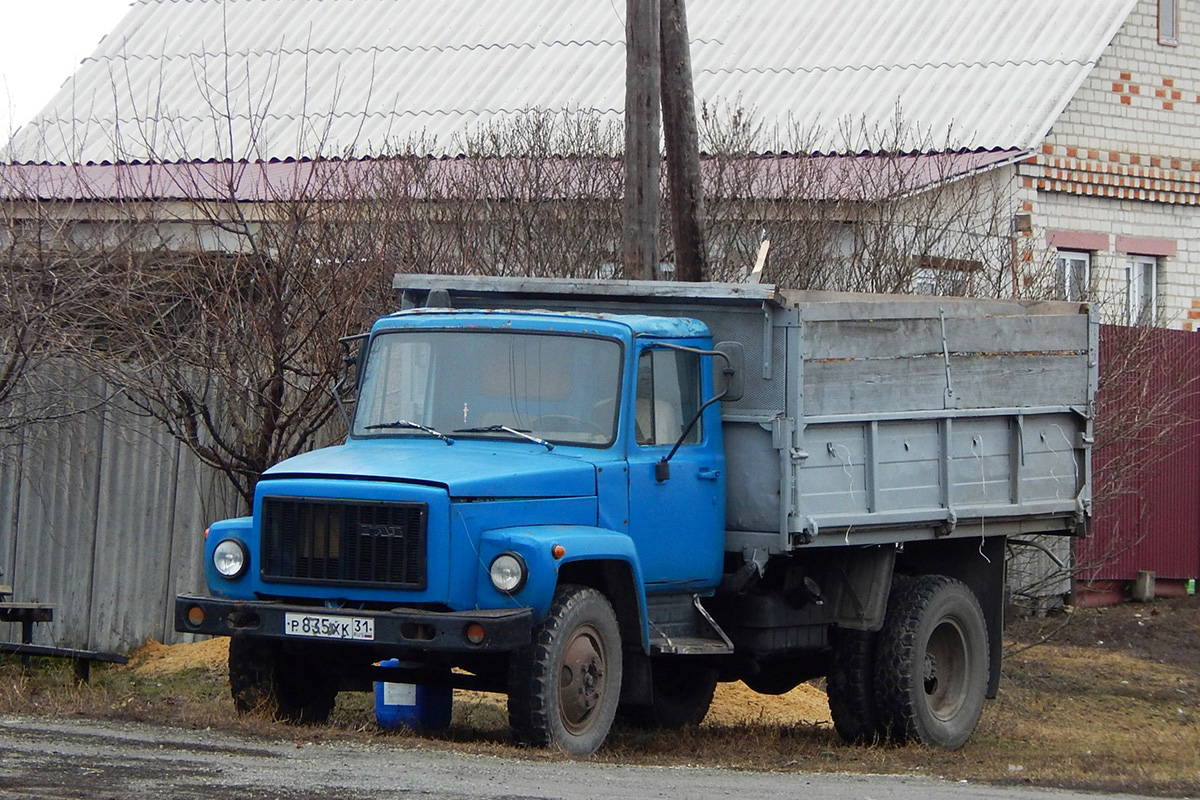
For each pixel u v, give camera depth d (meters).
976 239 36.50
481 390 19.55
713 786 16.14
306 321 26.70
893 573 23.50
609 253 31.50
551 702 17.58
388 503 17.47
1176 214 47.38
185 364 27.05
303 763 15.60
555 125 37.81
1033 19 45.03
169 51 50.41
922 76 43.47
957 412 22.36
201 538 28.94
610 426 19.16
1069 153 44.47
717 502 20.47
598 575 19.03
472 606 17.44
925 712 22.41
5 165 33.50
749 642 21.38
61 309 27.22
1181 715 28.28
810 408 20.44
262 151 42.66
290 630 17.55
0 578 29.36
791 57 45.34
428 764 16.06
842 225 34.28
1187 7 47.84
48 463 29.31
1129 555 38.84
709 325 20.94
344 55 48.56
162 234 30.22
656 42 26.39
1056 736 24.98
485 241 30.72
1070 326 24.16
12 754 15.12
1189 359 39.38
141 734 16.97
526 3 49.75
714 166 34.69
